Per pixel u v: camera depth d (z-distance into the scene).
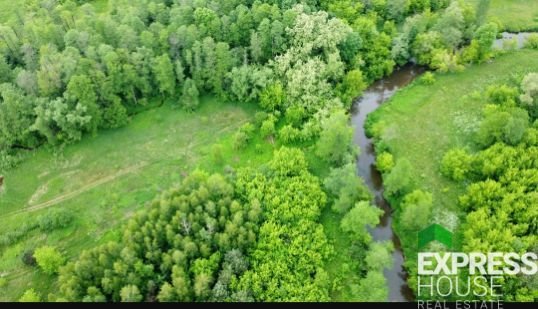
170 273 80.00
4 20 138.00
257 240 85.38
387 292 79.94
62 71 104.12
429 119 108.25
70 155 104.00
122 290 74.38
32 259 86.44
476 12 123.88
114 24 113.69
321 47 113.38
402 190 93.75
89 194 97.50
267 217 88.31
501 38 129.50
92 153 104.31
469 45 121.38
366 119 110.25
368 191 93.62
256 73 108.19
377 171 100.75
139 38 111.81
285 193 91.06
